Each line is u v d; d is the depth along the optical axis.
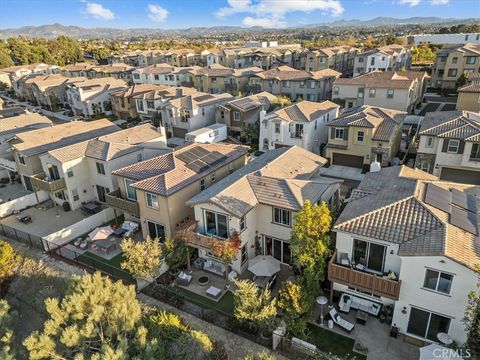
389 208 19.08
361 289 18.56
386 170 25.20
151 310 20.48
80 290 17.30
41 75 91.94
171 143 53.62
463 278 15.55
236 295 18.36
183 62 111.50
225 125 52.78
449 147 32.41
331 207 25.62
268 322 17.58
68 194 33.22
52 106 80.25
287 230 23.11
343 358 16.83
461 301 15.99
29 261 26.77
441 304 16.56
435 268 16.05
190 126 54.62
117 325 16.33
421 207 18.61
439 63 75.31
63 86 82.00
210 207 22.95
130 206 28.20
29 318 23.50
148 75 87.94
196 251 25.75
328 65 87.00
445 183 22.23
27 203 34.62
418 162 34.47
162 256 23.19
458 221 18.03
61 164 31.91
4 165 39.88
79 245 27.83
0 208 32.84
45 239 27.09
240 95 65.06
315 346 17.58
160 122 59.81
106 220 31.17
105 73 96.12
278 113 44.22
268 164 26.88
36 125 47.44
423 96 68.19
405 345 17.80
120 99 67.00
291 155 29.38
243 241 23.19
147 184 26.06
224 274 23.59
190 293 22.42
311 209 19.41
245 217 22.92
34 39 155.00
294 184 23.91
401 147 44.28
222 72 78.12
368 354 17.33
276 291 21.81
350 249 19.11
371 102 57.62
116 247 27.56
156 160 29.22
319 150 46.12
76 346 15.88
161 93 62.66
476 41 106.81
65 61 141.12
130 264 21.38
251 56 96.81
